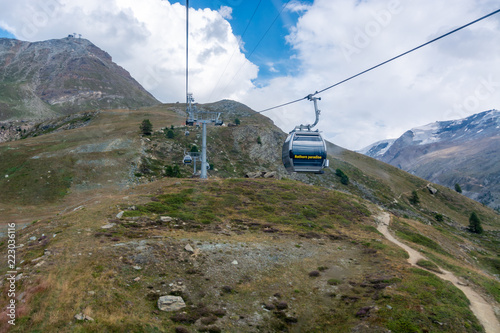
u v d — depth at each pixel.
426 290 25.08
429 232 69.19
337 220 58.50
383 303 23.12
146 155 108.31
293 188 77.44
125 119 177.50
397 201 136.00
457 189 189.88
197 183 72.31
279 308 23.47
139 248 29.30
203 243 34.25
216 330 19.56
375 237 50.34
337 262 34.00
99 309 19.28
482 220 145.88
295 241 41.16
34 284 21.03
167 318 20.20
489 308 24.16
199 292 24.39
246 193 67.38
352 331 19.84
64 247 27.95
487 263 65.62
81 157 95.50
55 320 17.50
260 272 29.62
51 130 176.62
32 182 77.38
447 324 20.08
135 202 51.22
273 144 156.75
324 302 24.67
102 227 35.41
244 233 42.72
